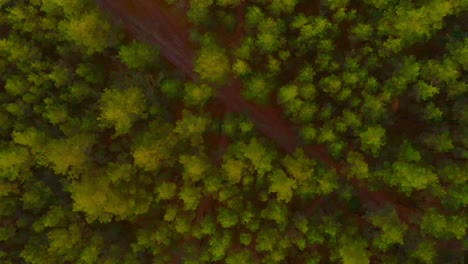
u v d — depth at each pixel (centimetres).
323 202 4538
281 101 4409
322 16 4284
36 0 4453
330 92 4275
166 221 4431
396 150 4306
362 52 4259
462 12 4256
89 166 4416
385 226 4100
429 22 4072
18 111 4450
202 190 4391
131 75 4594
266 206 4353
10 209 4512
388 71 4309
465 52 4006
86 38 4341
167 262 4544
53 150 4259
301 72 4294
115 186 4328
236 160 4262
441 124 4291
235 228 4462
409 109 4372
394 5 4175
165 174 4503
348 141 4428
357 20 4350
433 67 4097
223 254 4244
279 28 4297
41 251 4412
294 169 4181
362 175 4238
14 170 4356
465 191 4025
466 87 4122
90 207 4122
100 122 4550
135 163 4272
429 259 4081
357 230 4319
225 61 4303
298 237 4241
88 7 4544
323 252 4409
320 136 4316
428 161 4275
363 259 4019
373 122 4278
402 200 4503
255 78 4312
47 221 4353
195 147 4466
